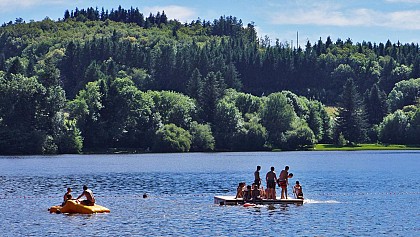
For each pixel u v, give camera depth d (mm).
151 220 59688
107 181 102250
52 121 192375
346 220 60438
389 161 168250
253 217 61094
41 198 77125
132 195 81250
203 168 135375
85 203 64938
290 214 63156
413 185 98062
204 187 92812
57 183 97688
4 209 66625
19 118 191000
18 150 187000
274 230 55062
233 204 69875
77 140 194125
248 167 139250
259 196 70312
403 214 64750
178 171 126000
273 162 160250
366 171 130500
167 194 82625
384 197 80438
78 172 121625
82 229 55031
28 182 98938
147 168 134625
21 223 57719
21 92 190750
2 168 131500
